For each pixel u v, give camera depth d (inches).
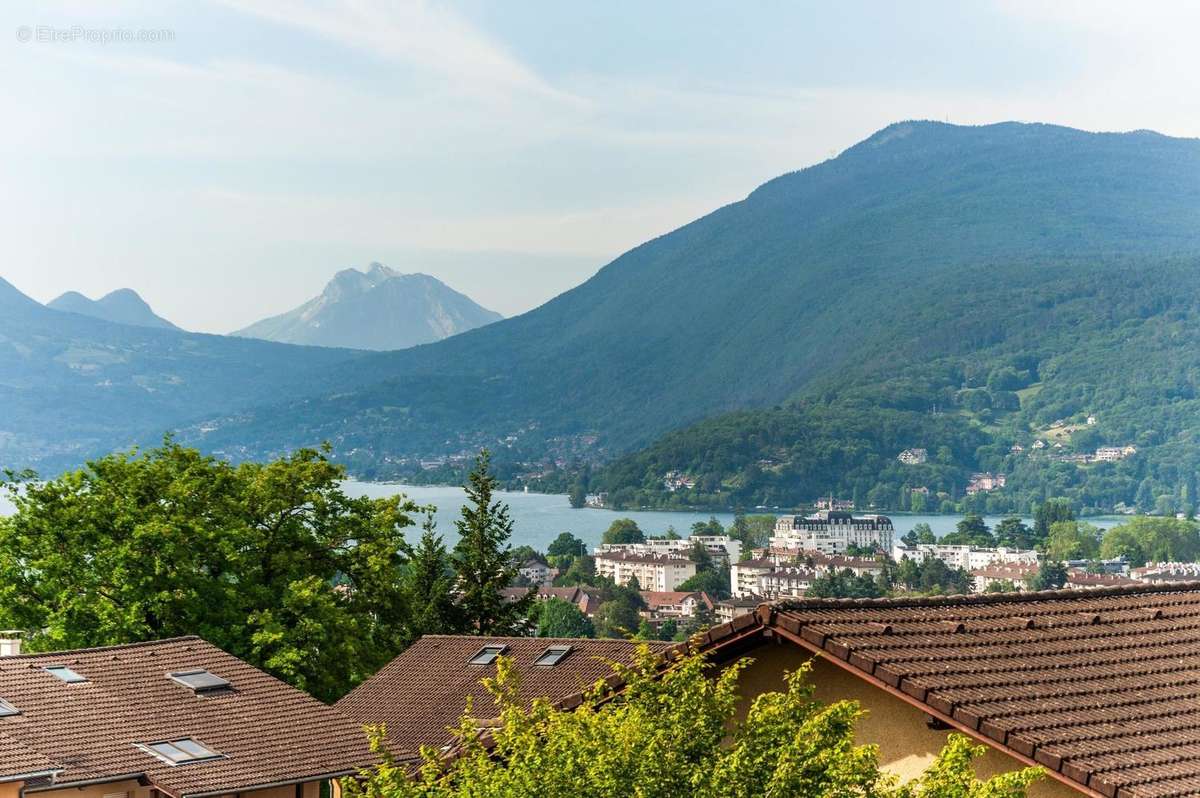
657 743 583.8
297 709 1524.4
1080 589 786.8
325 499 2443.4
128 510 2192.4
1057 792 577.0
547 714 646.5
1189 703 630.5
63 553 2159.2
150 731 1392.7
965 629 670.5
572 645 1847.9
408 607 2503.7
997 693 599.2
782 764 555.8
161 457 2399.1
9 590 2121.1
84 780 1258.0
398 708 1800.0
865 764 552.7
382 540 2438.5
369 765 1444.4
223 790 1311.5
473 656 1905.8
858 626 646.5
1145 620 740.7
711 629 649.0
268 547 2354.8
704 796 563.5
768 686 657.0
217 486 2354.8
